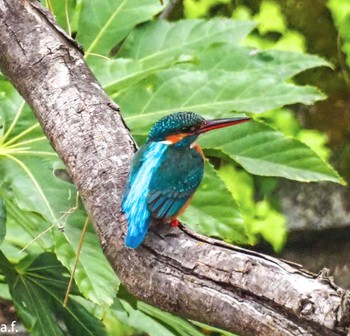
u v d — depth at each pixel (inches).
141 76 394.9
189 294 274.4
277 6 647.8
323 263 644.7
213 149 394.9
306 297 249.1
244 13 649.6
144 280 288.0
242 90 392.5
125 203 304.0
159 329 478.0
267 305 257.9
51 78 344.2
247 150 400.2
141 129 386.3
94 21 422.3
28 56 349.7
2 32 356.8
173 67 405.1
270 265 265.4
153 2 424.5
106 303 344.8
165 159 329.4
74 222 362.9
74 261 352.2
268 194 630.5
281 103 387.5
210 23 423.8
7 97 391.2
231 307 263.3
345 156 639.1
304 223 633.0
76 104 335.6
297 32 650.2
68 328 407.2
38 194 368.8
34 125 388.5
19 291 395.5
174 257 283.4
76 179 324.5
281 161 399.2
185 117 352.8
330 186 632.4
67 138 330.0
